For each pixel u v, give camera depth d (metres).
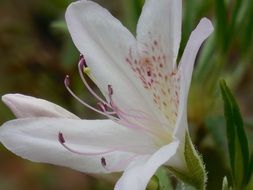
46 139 0.17
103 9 0.17
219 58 0.23
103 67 0.17
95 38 0.17
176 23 0.16
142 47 0.17
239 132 0.17
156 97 0.17
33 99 0.17
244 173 0.18
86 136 0.17
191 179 0.16
